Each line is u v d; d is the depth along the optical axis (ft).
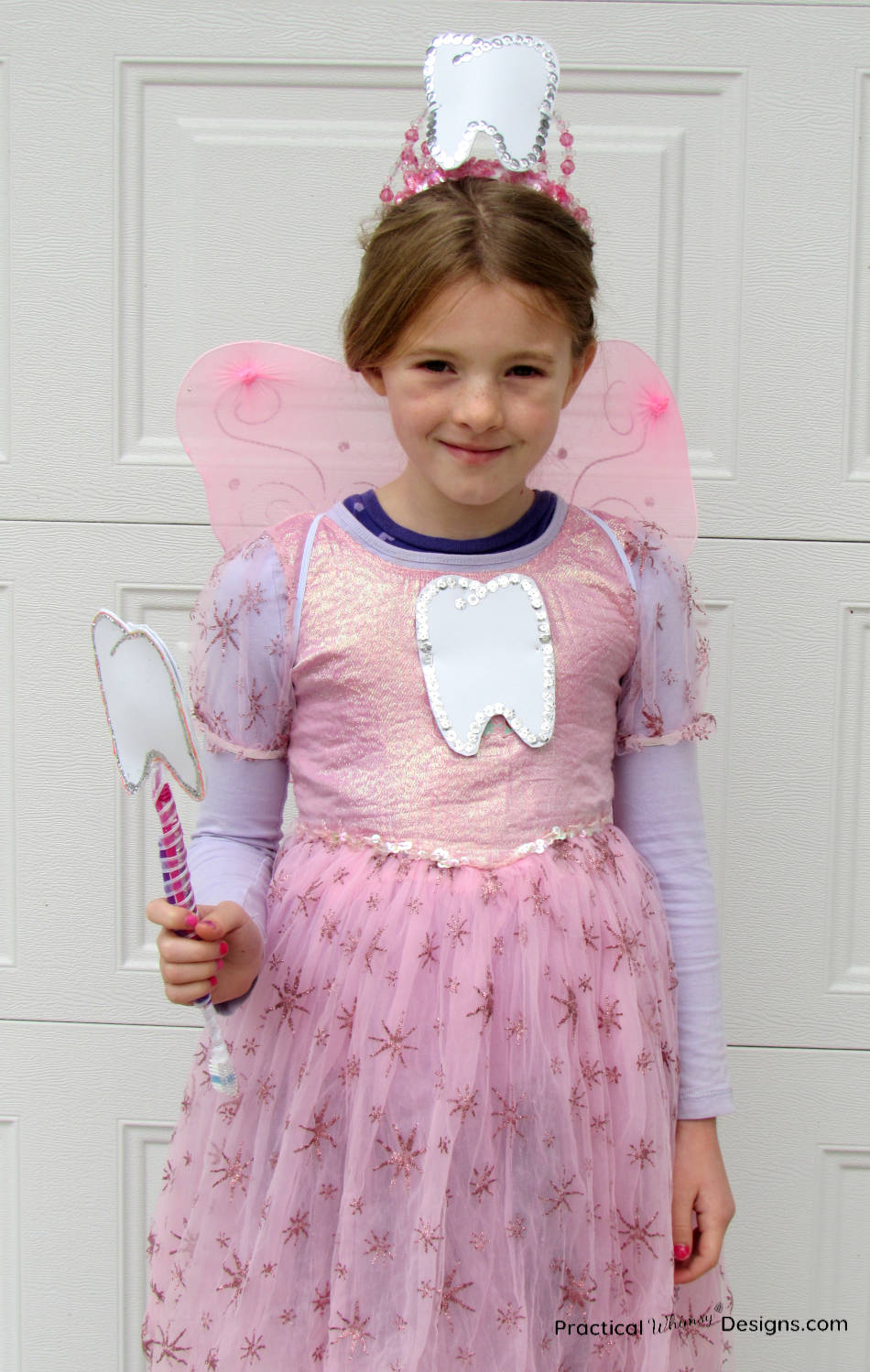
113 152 4.48
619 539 3.36
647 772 3.40
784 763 4.64
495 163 3.26
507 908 2.95
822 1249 4.78
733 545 4.58
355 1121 2.85
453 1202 2.82
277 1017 3.07
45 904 4.77
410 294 2.83
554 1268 2.87
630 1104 2.98
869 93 4.39
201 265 4.54
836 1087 4.73
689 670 3.40
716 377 4.53
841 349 4.49
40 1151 4.86
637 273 4.50
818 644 4.60
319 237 4.52
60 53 4.44
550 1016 2.92
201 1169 3.17
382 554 3.18
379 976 2.92
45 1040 4.81
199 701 3.32
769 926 4.69
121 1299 4.88
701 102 4.42
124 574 4.66
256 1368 2.88
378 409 3.64
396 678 3.07
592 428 3.69
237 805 3.33
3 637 4.69
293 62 4.43
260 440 3.67
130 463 4.61
